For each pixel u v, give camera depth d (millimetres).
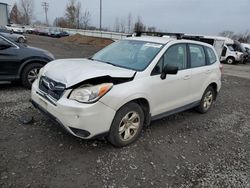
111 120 3482
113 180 3100
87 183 2998
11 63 6152
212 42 22703
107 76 3434
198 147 4203
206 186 3191
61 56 15930
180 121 5281
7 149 3527
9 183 2857
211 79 5590
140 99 3922
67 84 3359
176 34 5195
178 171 3439
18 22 72688
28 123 4379
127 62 4250
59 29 54594
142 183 3107
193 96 5168
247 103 7711
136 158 3617
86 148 3719
